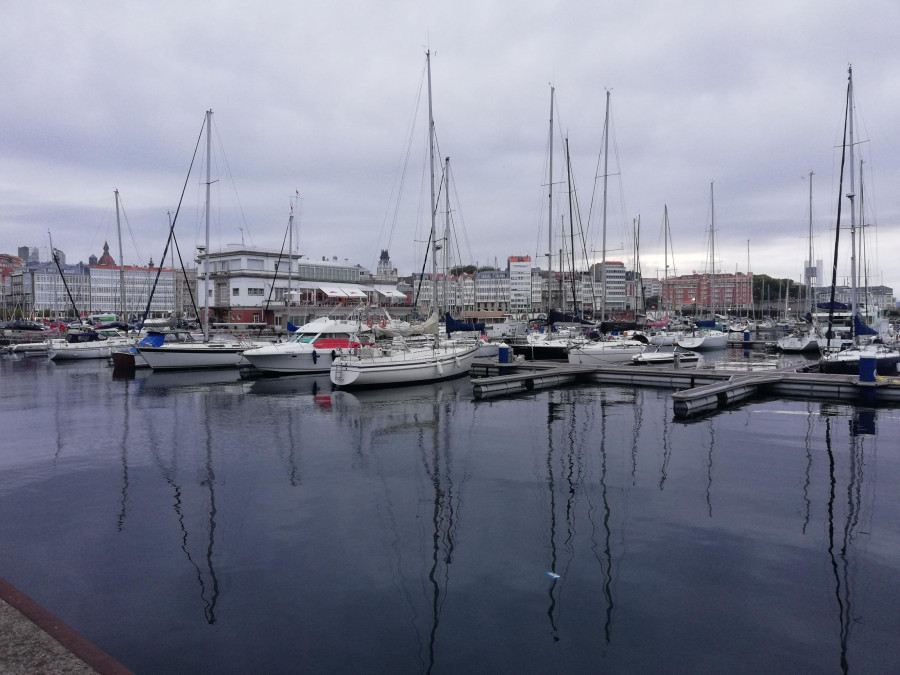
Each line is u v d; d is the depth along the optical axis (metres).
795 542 9.02
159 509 10.56
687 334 53.09
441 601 7.29
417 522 9.91
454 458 14.06
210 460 13.95
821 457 14.01
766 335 68.62
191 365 35.34
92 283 131.50
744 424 17.95
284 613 7.00
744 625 6.71
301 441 15.90
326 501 10.99
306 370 32.75
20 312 115.12
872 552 8.64
